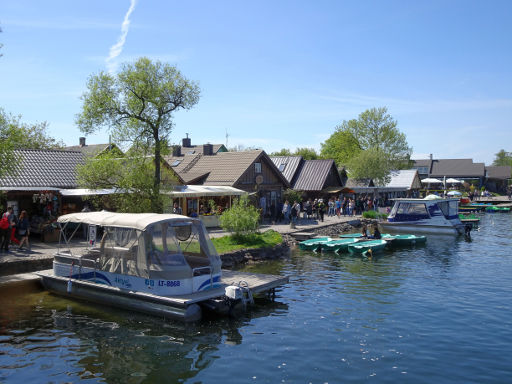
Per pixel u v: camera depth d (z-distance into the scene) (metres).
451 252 24.58
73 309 13.45
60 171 25.42
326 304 13.92
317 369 9.23
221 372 9.14
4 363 9.56
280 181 39.16
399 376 8.88
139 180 19.67
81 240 21.06
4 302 14.17
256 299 14.54
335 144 75.19
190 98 20.55
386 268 19.83
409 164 74.56
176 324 12.06
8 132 18.58
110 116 19.73
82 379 8.86
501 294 15.06
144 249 12.89
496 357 9.77
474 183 89.31
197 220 13.99
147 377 8.95
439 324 11.95
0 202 22.92
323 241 25.59
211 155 38.81
